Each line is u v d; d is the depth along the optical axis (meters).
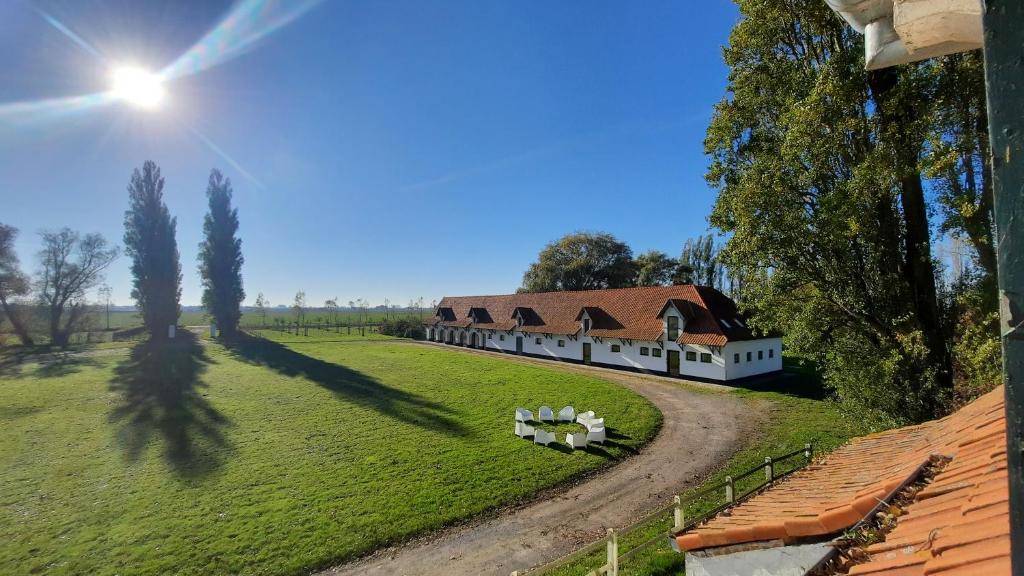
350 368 39.75
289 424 21.52
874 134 11.95
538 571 7.61
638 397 27.53
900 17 1.92
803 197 13.88
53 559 10.45
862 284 13.41
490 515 12.55
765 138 16.00
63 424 21.34
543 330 47.44
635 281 66.75
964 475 3.41
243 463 16.34
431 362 44.34
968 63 10.21
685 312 34.75
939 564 2.30
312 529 11.72
